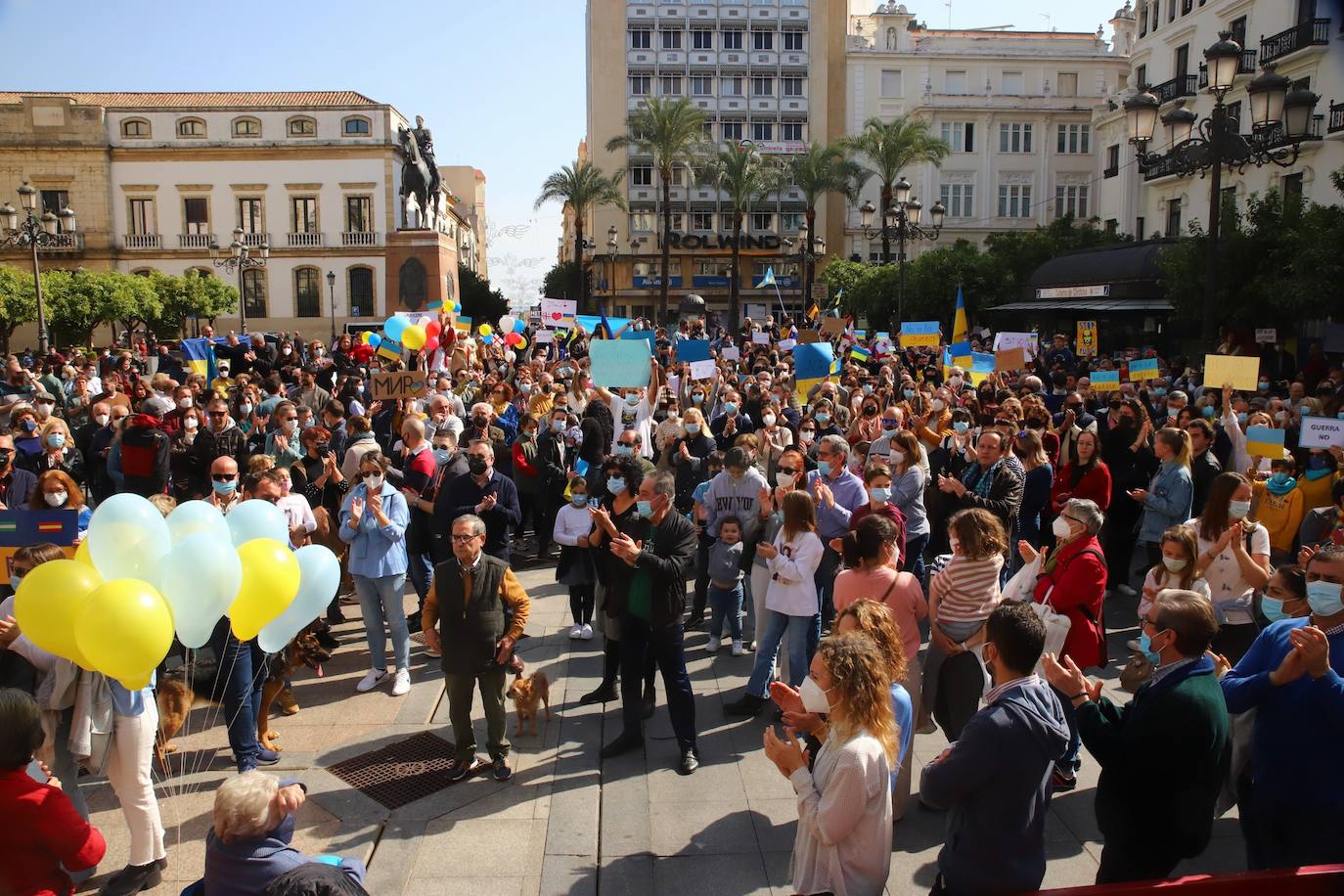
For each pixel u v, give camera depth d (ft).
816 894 11.04
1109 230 126.72
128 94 176.14
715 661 25.05
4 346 124.16
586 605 26.43
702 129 170.71
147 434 31.27
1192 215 110.63
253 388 44.32
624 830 16.52
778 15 206.28
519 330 72.84
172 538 14.99
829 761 11.25
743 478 24.86
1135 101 45.27
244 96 176.04
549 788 18.12
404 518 22.94
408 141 137.80
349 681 23.68
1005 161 190.90
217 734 20.58
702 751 19.63
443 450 28.91
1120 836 11.65
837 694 11.33
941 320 117.91
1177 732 11.16
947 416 33.19
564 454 34.22
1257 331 59.21
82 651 12.63
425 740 20.21
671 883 14.94
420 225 137.39
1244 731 13.39
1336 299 53.21
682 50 207.51
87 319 127.34
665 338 99.55
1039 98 189.57
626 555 18.33
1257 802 12.48
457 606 18.08
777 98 208.54
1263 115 40.83
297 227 172.04
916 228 78.95
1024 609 11.26
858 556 16.79
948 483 23.38
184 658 21.20
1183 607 11.48
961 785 10.73
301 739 20.29
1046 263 107.24
